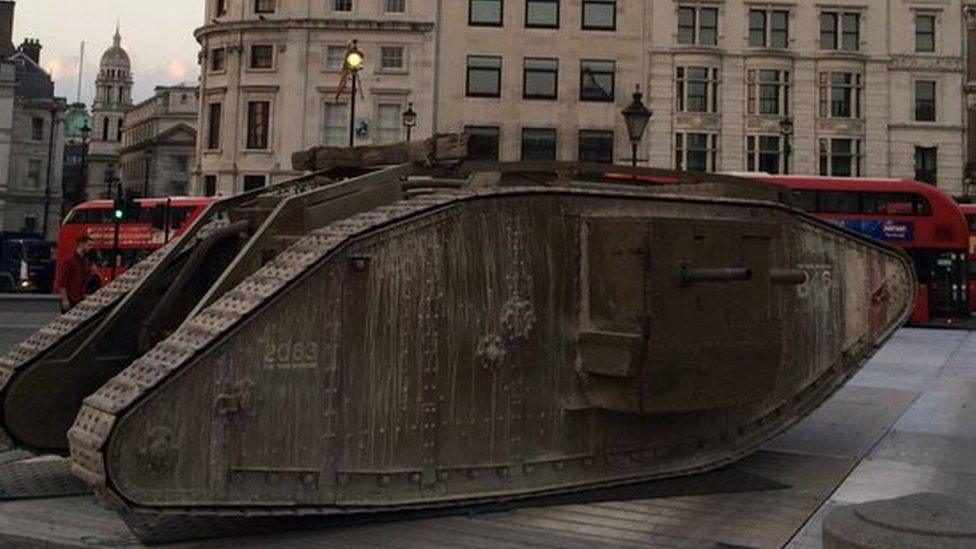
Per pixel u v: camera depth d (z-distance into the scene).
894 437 8.79
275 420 4.94
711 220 6.22
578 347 6.21
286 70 44.41
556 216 6.16
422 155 6.68
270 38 44.53
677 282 5.93
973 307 32.50
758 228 6.52
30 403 6.04
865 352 8.13
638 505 6.09
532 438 5.99
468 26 44.75
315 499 5.06
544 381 6.05
